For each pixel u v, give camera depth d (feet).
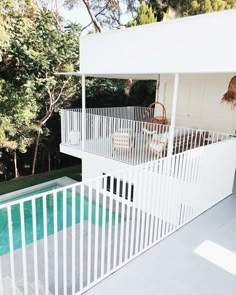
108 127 29.48
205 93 31.24
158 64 22.81
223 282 11.74
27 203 30.04
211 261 13.15
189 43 20.36
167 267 12.66
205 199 18.33
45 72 48.98
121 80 63.31
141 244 13.73
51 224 24.98
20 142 48.55
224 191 20.68
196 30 19.77
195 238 15.16
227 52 18.44
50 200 30.50
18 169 55.21
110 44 26.61
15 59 44.83
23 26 44.42
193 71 20.56
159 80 35.94
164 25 21.65
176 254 13.67
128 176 12.67
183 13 70.18
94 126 30.37
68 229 19.98
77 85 54.90
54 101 52.85
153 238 15.07
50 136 56.24
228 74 28.68
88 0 70.79
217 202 19.97
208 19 18.93
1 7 42.47
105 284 11.51
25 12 48.16
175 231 15.89
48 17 47.91
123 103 65.98
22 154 54.54
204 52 19.65
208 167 17.79
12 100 45.34
